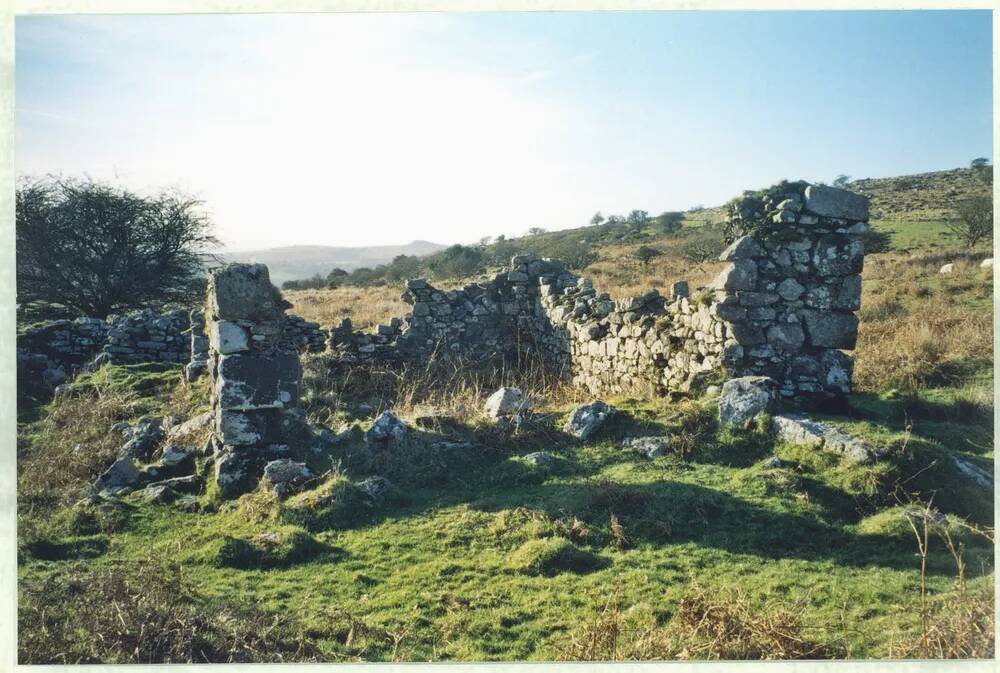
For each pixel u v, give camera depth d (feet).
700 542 18.83
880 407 28.48
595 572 17.67
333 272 185.37
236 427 25.08
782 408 25.52
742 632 14.16
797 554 18.04
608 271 98.68
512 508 21.33
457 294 50.90
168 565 17.70
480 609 16.17
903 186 189.26
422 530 20.59
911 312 46.32
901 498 20.13
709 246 108.58
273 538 19.80
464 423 28.35
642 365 34.63
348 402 36.96
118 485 24.86
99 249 76.33
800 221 28.02
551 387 43.01
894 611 14.97
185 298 83.46
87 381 41.70
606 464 24.29
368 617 15.93
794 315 27.99
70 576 16.61
